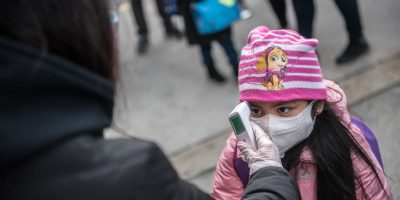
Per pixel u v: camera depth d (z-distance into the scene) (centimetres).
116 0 102
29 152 74
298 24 379
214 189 172
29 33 75
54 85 76
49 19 77
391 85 349
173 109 405
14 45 72
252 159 135
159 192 83
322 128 151
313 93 146
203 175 317
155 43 539
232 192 167
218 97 404
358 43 385
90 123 79
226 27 393
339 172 149
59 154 78
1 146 72
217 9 386
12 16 75
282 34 150
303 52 145
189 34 406
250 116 153
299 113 147
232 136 166
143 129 387
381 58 383
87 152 80
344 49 400
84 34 80
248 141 142
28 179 77
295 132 148
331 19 461
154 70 480
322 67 395
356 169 150
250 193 115
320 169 149
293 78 144
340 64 388
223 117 374
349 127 156
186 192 89
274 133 148
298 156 150
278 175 120
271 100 144
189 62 480
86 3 81
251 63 147
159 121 393
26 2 76
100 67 84
